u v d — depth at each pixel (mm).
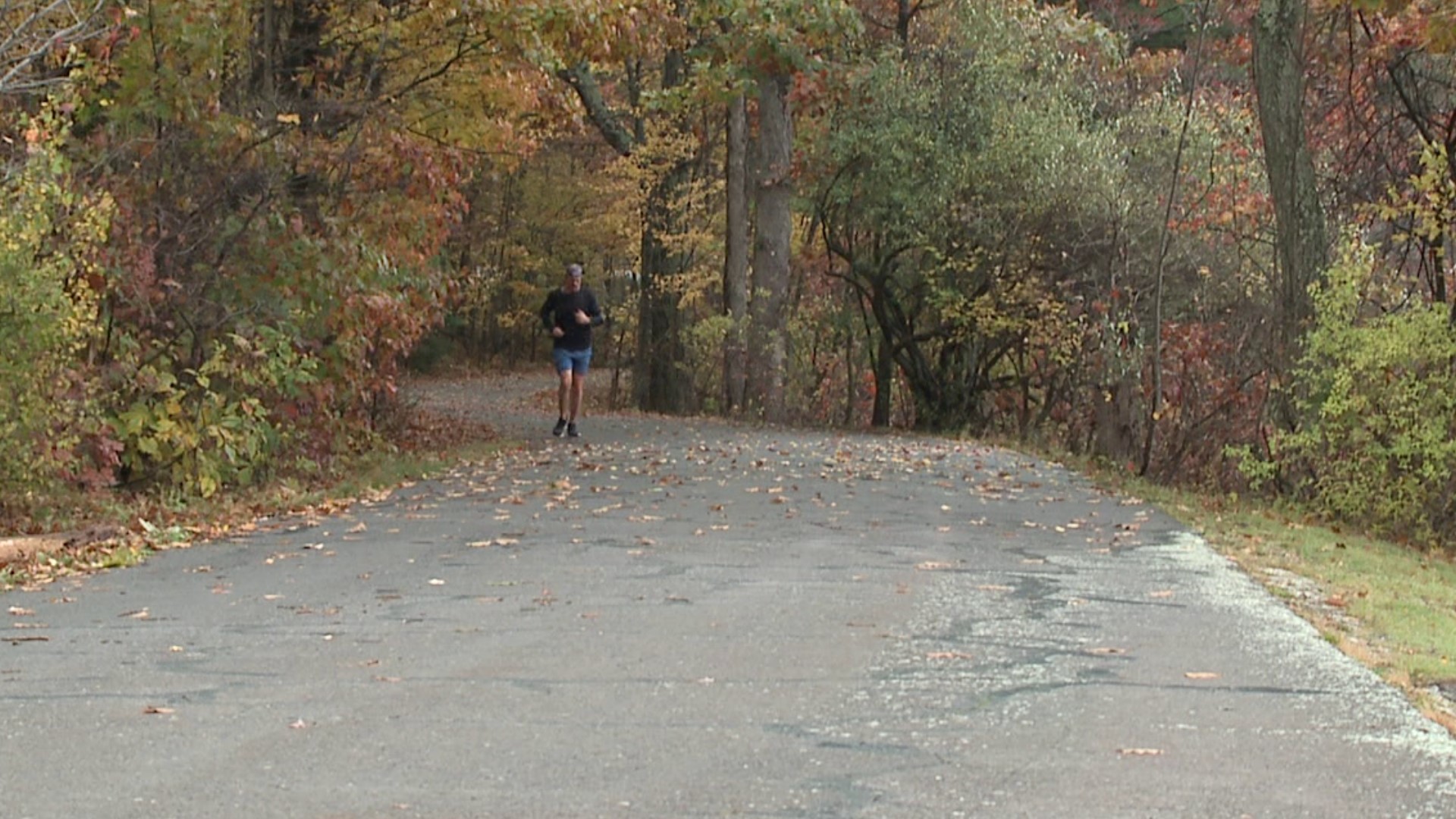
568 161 51219
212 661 7133
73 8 13328
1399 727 5824
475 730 5746
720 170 44875
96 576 10109
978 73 27641
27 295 11820
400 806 4797
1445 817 4723
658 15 19703
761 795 4910
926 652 7211
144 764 5305
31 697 6398
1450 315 16859
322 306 15820
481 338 64000
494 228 51906
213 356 14422
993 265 27484
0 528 11844
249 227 15156
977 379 30609
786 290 30797
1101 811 4754
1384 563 12352
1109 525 12758
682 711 6031
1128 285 25047
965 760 5336
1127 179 26422
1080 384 27406
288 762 5312
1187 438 20984
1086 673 6781
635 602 8633
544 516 12727
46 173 12188
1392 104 20328
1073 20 29250
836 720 5891
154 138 14727
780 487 14992
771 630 7758
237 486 14742
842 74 28062
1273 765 5285
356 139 16766
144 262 13727
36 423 12195
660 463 17266
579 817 4684
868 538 11477
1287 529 14117
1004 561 10398
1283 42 18500
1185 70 30984
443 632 7781
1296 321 18438
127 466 14070
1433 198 17203
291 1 17641
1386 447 16547
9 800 4887
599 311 21562
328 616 8359
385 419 20469
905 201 27469
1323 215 18594
